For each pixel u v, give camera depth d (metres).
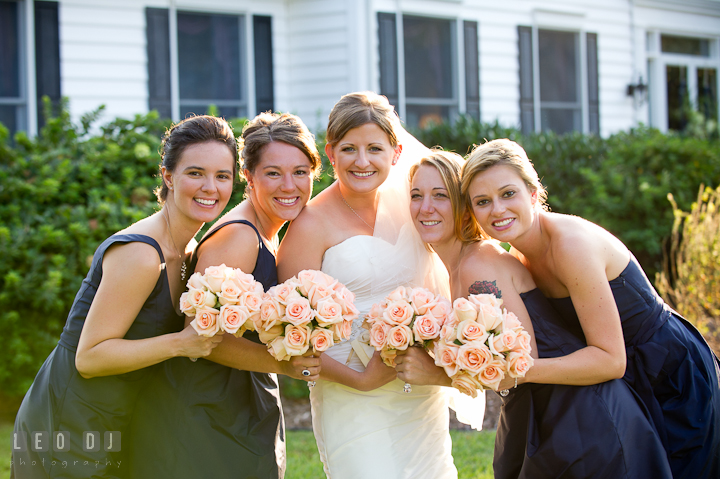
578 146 7.47
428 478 2.57
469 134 7.01
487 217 2.32
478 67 8.65
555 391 2.29
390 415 2.53
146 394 2.29
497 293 2.32
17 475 2.21
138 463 2.25
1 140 5.30
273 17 7.79
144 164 5.46
